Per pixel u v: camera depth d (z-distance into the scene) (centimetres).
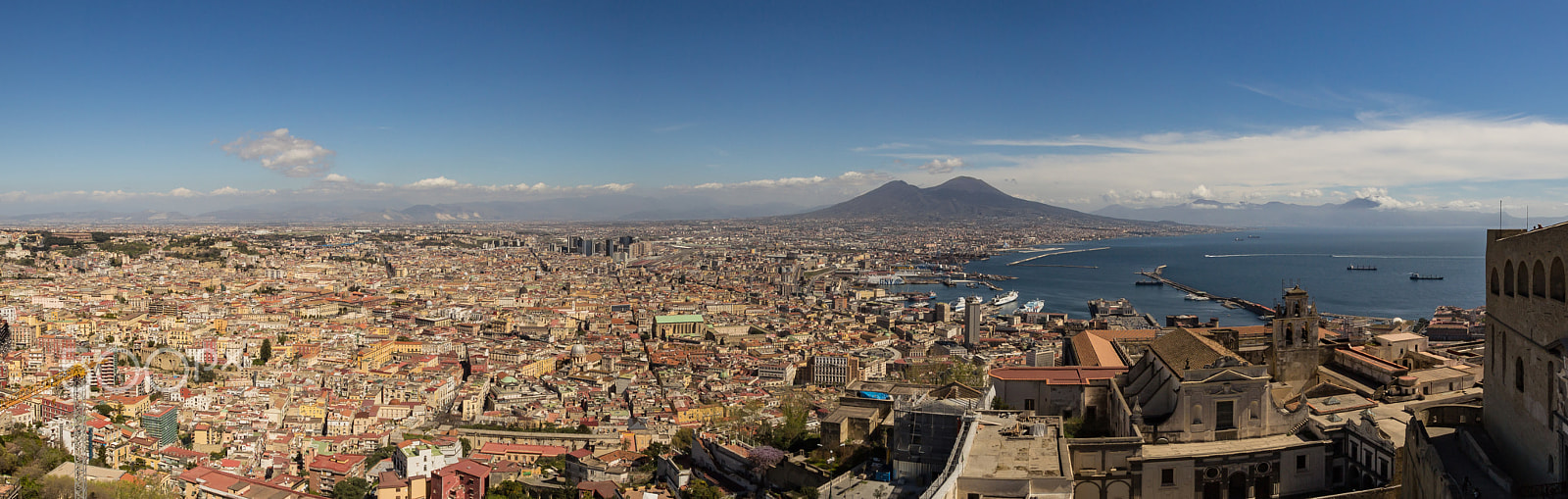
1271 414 14950
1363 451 14050
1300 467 14325
